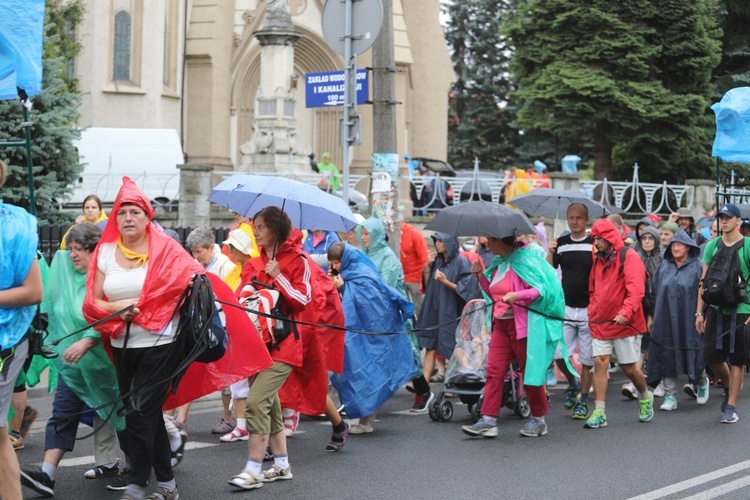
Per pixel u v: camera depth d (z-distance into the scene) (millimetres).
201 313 7805
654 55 35062
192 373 8516
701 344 14453
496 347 11711
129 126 39844
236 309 8523
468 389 12719
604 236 12422
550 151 62688
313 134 45406
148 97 40312
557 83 34938
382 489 9180
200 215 23984
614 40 34594
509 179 29891
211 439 11336
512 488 9289
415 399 13781
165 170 34344
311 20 44719
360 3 14273
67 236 8781
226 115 43312
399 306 11922
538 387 11719
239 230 11422
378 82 16344
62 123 21031
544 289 11445
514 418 13125
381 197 16359
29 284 7207
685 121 35250
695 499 8961
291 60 31062
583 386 13180
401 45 45781
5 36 7910
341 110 44906
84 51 38594
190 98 42938
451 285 14461
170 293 7785
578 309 13578
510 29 36125
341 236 15289
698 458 10711
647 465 10336
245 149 30875
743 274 12812
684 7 34969
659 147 35656
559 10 35438
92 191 30938
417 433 11953
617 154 37812
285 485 9266
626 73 35281
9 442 7320
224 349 8133
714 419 13266
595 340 12547
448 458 10555
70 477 9352
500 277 11664
